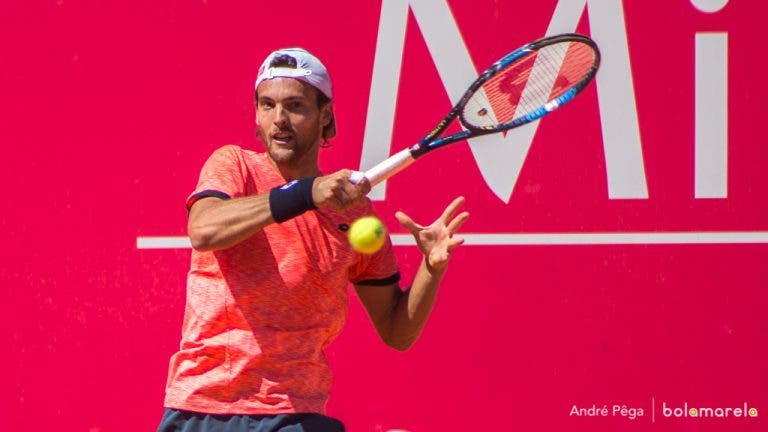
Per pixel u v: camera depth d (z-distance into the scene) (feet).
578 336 55.62
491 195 55.98
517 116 46.55
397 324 42.68
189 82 57.06
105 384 56.49
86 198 56.80
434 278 41.57
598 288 55.62
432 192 56.18
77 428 56.39
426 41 56.49
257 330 38.63
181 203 56.85
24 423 56.34
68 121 56.95
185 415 38.88
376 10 56.59
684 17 55.88
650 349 55.52
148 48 57.11
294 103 40.47
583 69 43.80
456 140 39.88
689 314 55.57
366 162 56.29
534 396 55.62
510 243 55.93
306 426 38.81
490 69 40.19
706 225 55.57
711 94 55.72
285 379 38.78
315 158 41.65
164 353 56.59
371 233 37.22
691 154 55.67
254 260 38.96
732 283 55.47
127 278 56.65
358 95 56.49
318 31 56.75
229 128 56.95
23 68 57.06
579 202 55.77
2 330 56.54
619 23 55.93
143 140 56.90
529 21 56.24
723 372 55.42
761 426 55.21
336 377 56.13
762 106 55.57
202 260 39.52
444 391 55.83
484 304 55.88
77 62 57.11
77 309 56.59
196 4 57.16
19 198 56.75
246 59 57.00
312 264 39.32
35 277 56.65
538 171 55.93
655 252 55.57
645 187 55.77
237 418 38.47
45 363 56.54
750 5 55.72
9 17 57.11
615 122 55.77
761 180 55.52
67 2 57.21
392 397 55.98
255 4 56.95
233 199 37.22
